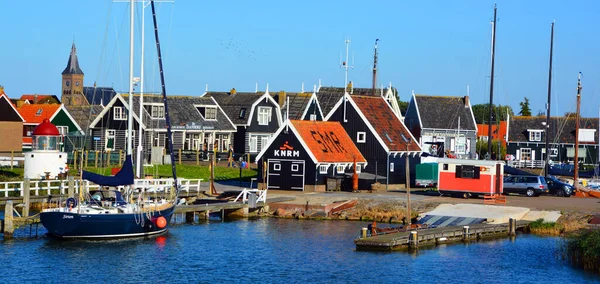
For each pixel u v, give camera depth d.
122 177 89.75
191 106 167.00
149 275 76.56
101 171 131.00
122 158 143.62
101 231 88.56
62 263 79.69
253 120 173.75
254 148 174.25
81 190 89.56
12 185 112.88
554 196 125.88
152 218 91.25
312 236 94.56
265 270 78.56
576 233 91.25
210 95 190.12
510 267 79.62
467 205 108.19
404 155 138.00
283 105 185.25
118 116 156.50
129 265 79.75
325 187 126.25
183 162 151.25
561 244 85.44
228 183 135.25
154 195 103.81
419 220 100.50
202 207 103.75
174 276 76.25
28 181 95.62
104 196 102.94
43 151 118.56
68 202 90.06
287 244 89.75
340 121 136.50
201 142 164.50
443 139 199.88
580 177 169.62
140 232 91.31
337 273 77.50
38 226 97.19
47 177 114.56
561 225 97.44
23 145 178.25
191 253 85.12
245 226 101.38
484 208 106.06
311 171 124.56
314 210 109.00
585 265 79.12
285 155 126.06
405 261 81.81
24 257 81.56
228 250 86.69
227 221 105.50
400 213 105.69
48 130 119.69
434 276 76.50
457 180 119.31
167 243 89.56
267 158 127.12
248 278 75.81
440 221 99.44
